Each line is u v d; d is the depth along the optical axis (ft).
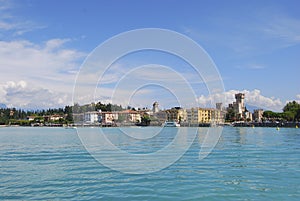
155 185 43.88
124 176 50.08
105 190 41.16
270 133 221.66
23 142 135.64
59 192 40.24
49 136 195.42
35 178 48.73
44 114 629.92
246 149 93.25
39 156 77.20
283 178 48.24
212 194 39.19
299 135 189.37
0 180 47.26
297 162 64.59
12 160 69.87
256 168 57.26
